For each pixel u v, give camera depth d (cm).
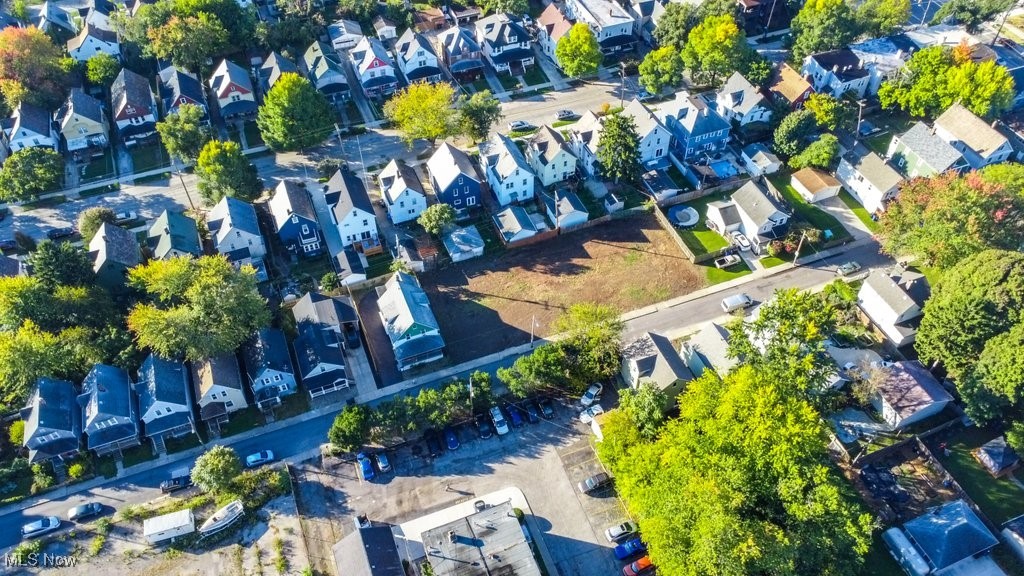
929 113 12138
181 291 8575
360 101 13162
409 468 7631
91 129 11888
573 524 7125
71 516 7138
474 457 7719
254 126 12650
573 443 7831
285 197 9962
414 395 8350
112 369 8000
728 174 11156
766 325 7456
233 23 14100
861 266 9788
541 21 14325
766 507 6266
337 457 7719
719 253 10000
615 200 10662
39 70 12400
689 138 11175
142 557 6881
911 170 10988
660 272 9850
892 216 9438
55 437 7562
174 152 11075
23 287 8188
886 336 8744
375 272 9838
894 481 7381
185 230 9850
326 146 12125
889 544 6838
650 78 12581
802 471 6119
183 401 7888
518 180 10594
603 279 9775
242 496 7319
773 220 9925
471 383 7925
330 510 7256
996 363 7162
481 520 6606
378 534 6525
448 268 10000
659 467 6562
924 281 8650
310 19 14475
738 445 6381
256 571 6762
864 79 12744
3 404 8062
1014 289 7431
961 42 12625
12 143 11488
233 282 8450
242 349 8512
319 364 8112
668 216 10638
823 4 13538
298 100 11394
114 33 14125
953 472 7444
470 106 11412
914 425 7850
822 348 7362
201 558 6875
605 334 8156
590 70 13200
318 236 10050
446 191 10394
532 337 9012
